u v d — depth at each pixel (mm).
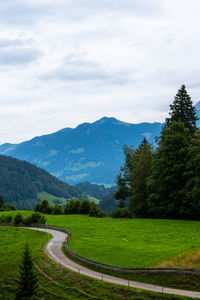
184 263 33250
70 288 33594
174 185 67625
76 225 69250
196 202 61344
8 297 33938
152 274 32750
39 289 34281
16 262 43188
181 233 50250
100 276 34969
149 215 78250
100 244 46812
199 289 28750
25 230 68125
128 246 43562
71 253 43531
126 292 30328
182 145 67625
